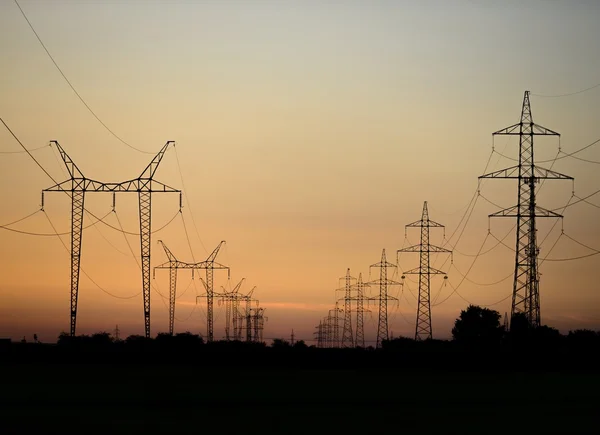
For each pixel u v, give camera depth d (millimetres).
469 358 138875
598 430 67062
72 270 122312
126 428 65250
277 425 68000
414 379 112625
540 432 65875
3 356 131375
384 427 67625
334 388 98562
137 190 126375
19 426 65375
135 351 138125
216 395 88625
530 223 115750
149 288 130250
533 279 116375
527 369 131625
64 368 117812
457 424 69500
